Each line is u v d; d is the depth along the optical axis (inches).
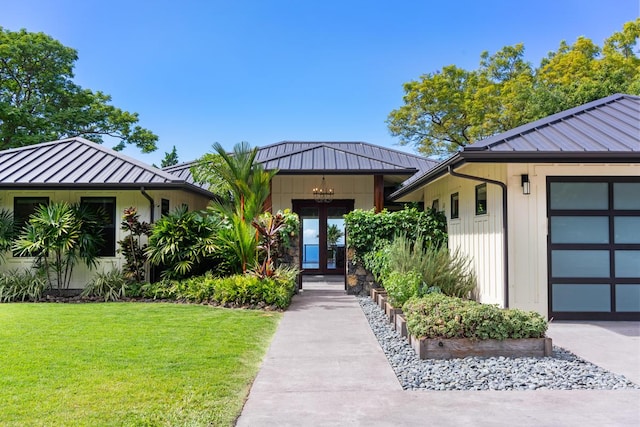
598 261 304.2
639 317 301.7
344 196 647.8
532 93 868.6
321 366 200.2
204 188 556.4
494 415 145.5
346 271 454.6
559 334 262.1
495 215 319.3
